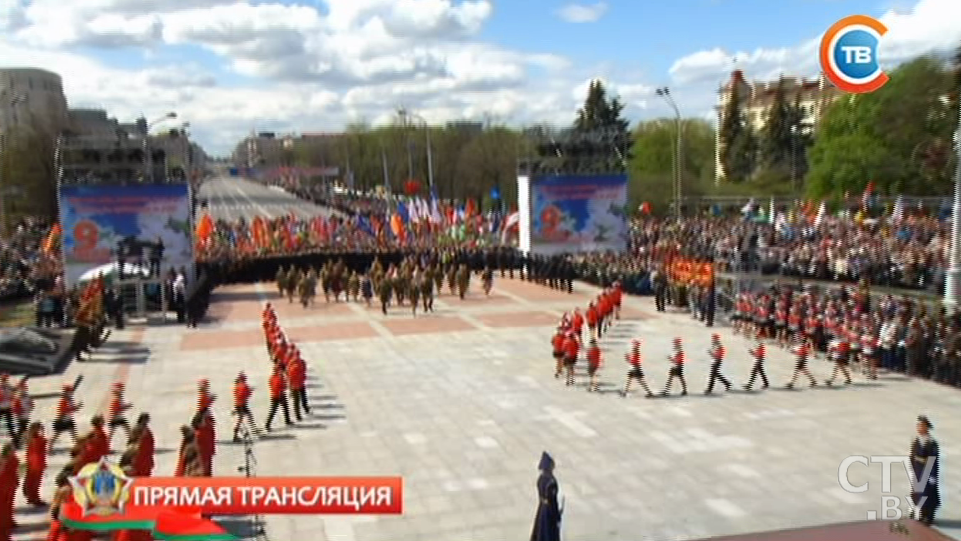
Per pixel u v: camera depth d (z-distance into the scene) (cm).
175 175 4666
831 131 8219
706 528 1482
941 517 1523
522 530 1494
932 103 7631
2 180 7812
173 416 2250
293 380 2167
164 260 4212
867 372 2583
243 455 1902
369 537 1470
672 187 8938
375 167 13462
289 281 4403
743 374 2627
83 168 4347
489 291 4559
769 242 4731
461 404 2330
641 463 1820
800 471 1755
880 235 4659
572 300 4300
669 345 3123
